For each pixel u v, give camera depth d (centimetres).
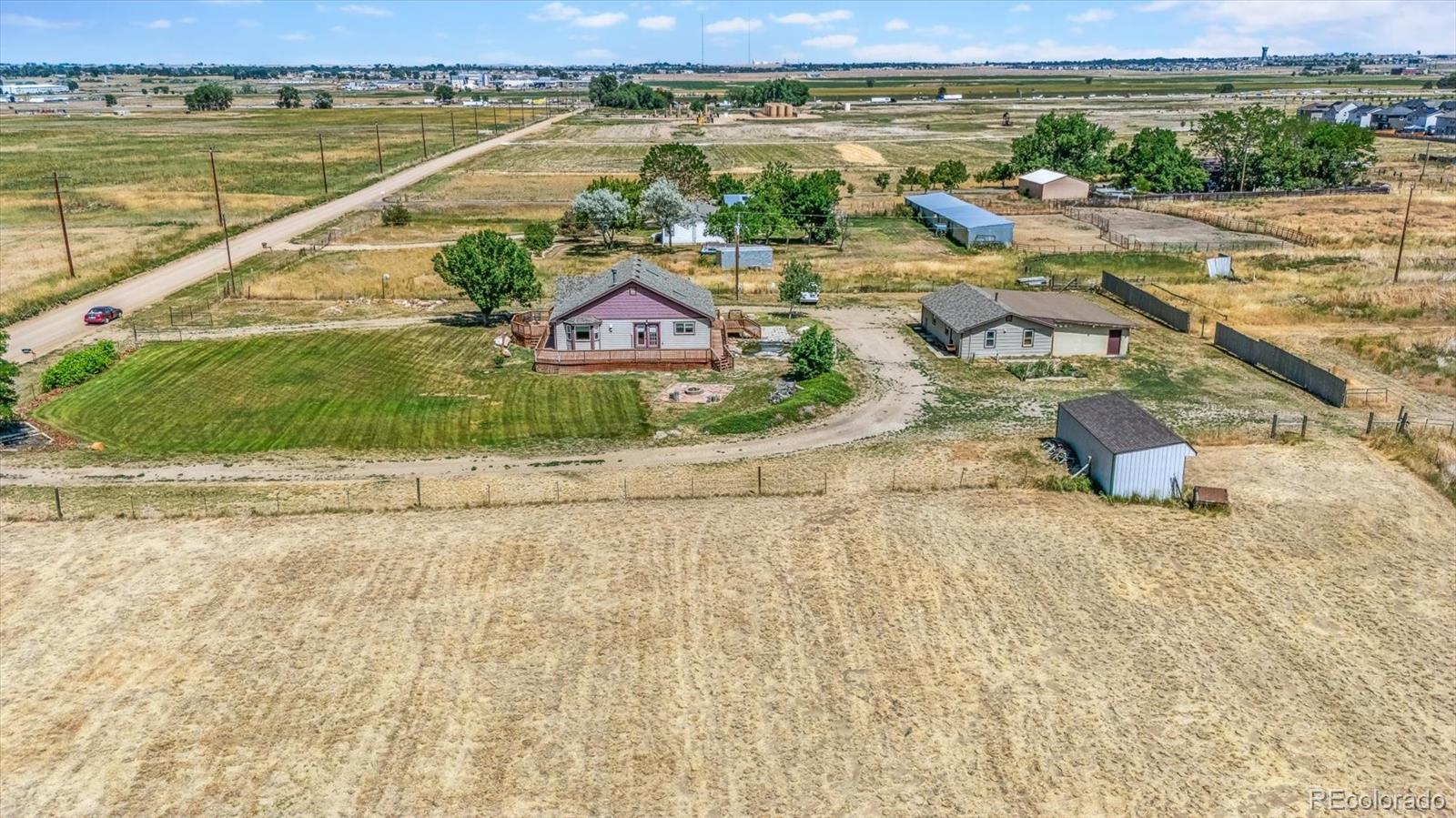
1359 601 3241
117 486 4138
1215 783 2439
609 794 2397
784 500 4025
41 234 9638
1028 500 4000
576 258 8969
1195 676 2848
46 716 2667
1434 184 12938
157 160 15600
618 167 15362
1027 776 2459
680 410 5094
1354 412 5116
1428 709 2719
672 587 3309
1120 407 4325
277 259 8750
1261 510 3884
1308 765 2498
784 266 8531
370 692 2767
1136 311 7125
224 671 2861
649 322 5731
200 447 4594
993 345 6050
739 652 2950
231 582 3331
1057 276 8075
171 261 8694
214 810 2347
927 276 8150
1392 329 6575
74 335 6362
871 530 3716
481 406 5138
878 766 2494
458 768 2483
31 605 3189
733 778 2452
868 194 12875
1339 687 2806
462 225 10638
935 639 3022
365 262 8631
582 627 3078
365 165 15625
